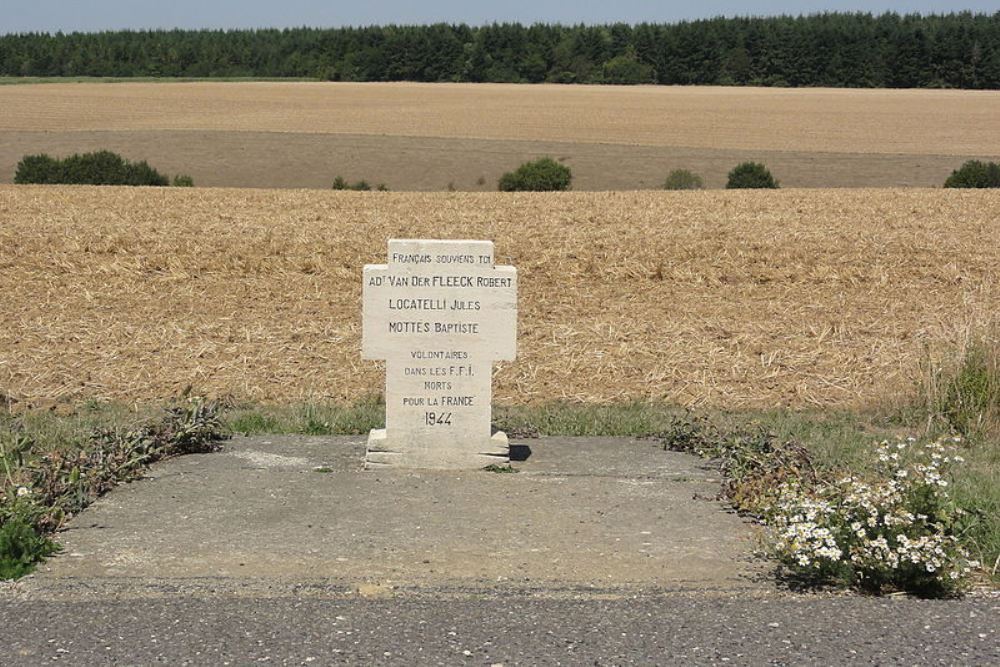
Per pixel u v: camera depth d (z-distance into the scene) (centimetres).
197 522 688
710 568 616
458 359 838
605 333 1516
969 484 802
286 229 2611
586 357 1377
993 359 1078
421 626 528
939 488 669
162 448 862
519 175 5662
